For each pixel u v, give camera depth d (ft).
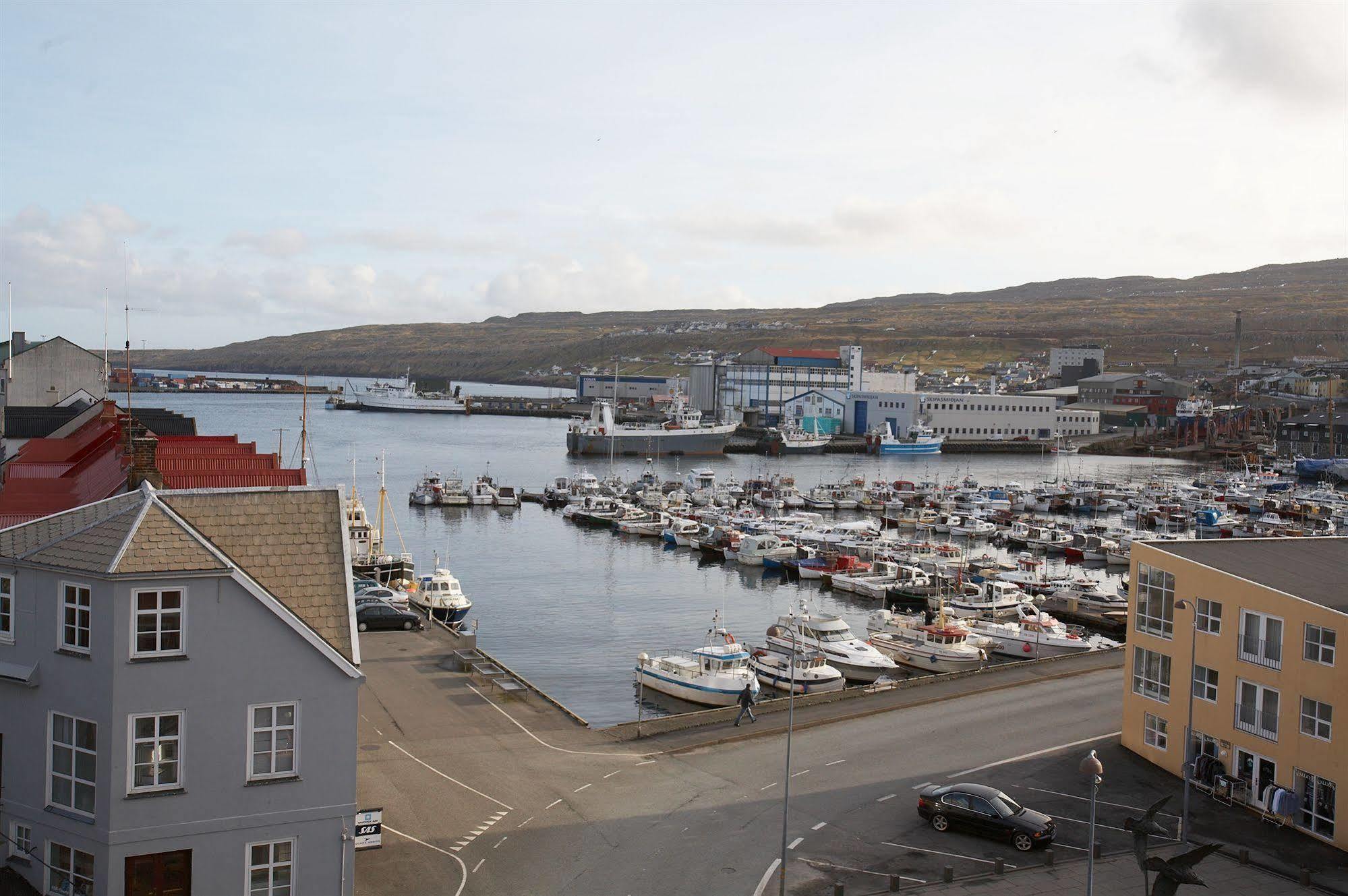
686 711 233.14
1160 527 571.69
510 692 195.21
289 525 111.24
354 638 107.24
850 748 172.35
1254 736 150.71
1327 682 140.36
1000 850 134.41
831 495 632.79
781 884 116.78
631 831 137.08
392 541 491.31
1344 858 134.82
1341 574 162.50
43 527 106.63
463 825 136.98
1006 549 505.25
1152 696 168.25
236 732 101.35
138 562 96.89
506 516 579.48
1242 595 152.46
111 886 96.89
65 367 340.80
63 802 100.22
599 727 184.03
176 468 187.11
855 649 266.98
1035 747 173.78
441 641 236.02
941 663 273.33
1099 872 128.26
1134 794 154.71
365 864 124.57
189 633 99.25
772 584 404.36
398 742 167.53
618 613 348.59
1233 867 131.54
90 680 97.76
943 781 157.58
